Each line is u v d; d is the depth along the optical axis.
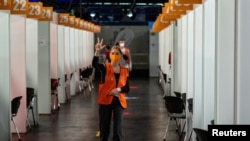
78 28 16.52
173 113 8.50
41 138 8.62
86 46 20.05
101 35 25.98
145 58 26.56
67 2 18.31
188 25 8.23
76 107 13.10
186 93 8.43
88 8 22.52
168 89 14.13
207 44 6.55
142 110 12.58
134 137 8.77
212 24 6.52
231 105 5.19
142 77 26.14
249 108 4.64
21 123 9.12
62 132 9.24
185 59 9.39
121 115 6.85
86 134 9.02
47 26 11.31
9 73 7.84
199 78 7.36
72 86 16.34
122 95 6.86
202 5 6.76
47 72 11.53
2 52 7.82
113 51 6.76
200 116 7.36
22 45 9.09
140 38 26.27
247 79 4.61
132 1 18.58
